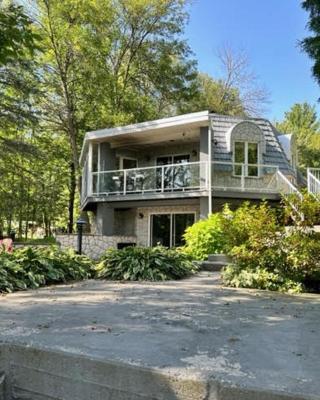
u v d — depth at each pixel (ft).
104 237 58.75
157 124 55.01
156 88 94.17
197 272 33.58
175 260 31.04
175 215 60.03
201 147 53.93
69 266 29.01
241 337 13.01
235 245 26.55
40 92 65.82
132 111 83.25
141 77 93.71
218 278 29.76
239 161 57.67
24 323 14.73
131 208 63.62
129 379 10.11
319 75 37.22
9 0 40.60
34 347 11.71
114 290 23.45
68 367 11.03
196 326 14.48
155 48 91.86
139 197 57.36
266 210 26.66
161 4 86.28
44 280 25.85
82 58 75.61
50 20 71.87
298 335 13.33
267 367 10.05
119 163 67.05
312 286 24.16
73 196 88.48
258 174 56.95
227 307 18.33
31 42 17.12
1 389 11.62
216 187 53.21
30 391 11.64
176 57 94.12
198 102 102.37
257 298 21.01
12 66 60.59
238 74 118.83
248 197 54.75
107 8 76.69
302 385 8.90
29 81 65.98
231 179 55.11
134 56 91.35
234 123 60.34
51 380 11.31
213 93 117.19
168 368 9.91
